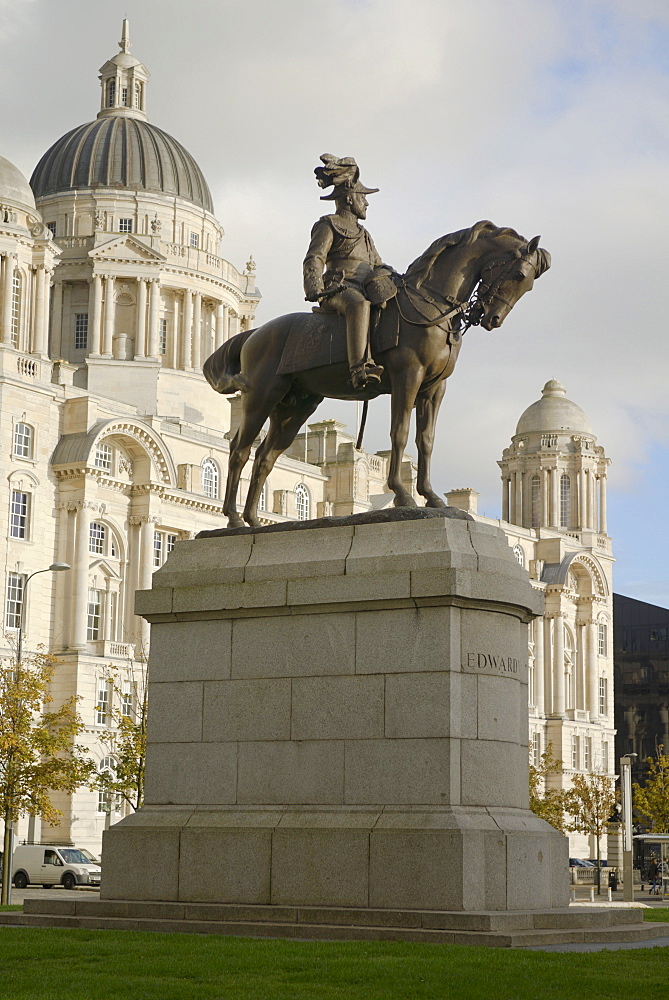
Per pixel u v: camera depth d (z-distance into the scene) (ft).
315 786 64.08
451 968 49.42
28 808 173.47
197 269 408.67
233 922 60.80
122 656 282.36
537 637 409.69
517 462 453.58
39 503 277.64
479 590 63.16
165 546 305.32
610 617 446.60
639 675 497.87
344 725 63.98
